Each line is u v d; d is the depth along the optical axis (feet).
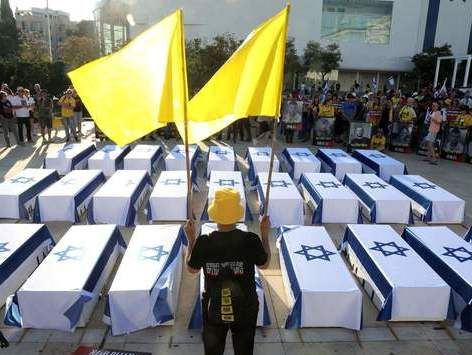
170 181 27.68
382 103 51.88
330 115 49.80
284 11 10.75
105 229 19.06
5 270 16.30
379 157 37.29
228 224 9.70
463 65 122.52
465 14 140.26
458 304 15.90
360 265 18.39
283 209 24.70
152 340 14.47
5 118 43.24
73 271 15.49
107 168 34.09
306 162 34.24
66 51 119.55
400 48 139.74
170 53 10.55
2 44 138.10
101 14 118.01
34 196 26.37
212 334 9.89
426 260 18.57
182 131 11.30
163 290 14.65
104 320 14.66
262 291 14.98
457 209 26.30
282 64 10.92
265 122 51.42
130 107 10.90
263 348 14.23
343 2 133.80
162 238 18.17
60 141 48.44
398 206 25.55
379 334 15.10
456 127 44.62
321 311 14.87
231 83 11.24
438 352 14.33
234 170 33.71
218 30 130.62
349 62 138.82
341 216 25.16
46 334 14.67
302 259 16.98
